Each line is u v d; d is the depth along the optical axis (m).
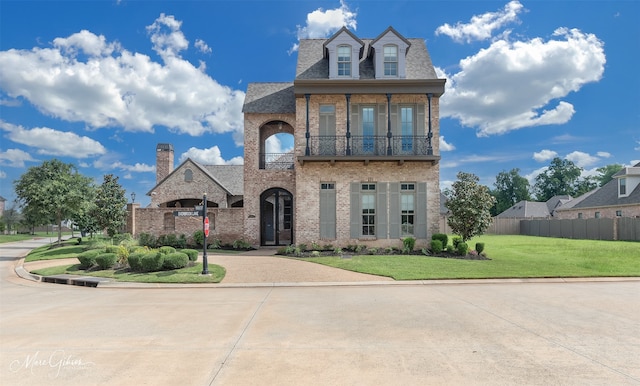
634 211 34.09
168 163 33.62
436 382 4.52
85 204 27.20
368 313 8.08
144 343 6.09
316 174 19.61
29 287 12.39
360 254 17.91
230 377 4.71
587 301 9.18
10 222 54.66
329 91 19.33
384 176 19.55
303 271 13.79
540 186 75.44
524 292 10.45
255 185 22.06
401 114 19.83
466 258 16.52
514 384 4.45
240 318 7.73
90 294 10.84
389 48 20.05
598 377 4.64
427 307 8.62
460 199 17.95
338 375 4.75
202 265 14.62
